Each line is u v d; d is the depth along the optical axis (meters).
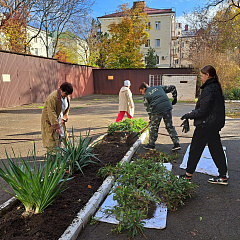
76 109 12.82
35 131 7.35
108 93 24.06
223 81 16.61
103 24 43.34
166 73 21.92
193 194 3.29
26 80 14.12
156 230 2.56
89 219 2.72
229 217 2.79
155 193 3.12
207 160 4.48
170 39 40.81
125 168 3.68
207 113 3.22
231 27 23.77
